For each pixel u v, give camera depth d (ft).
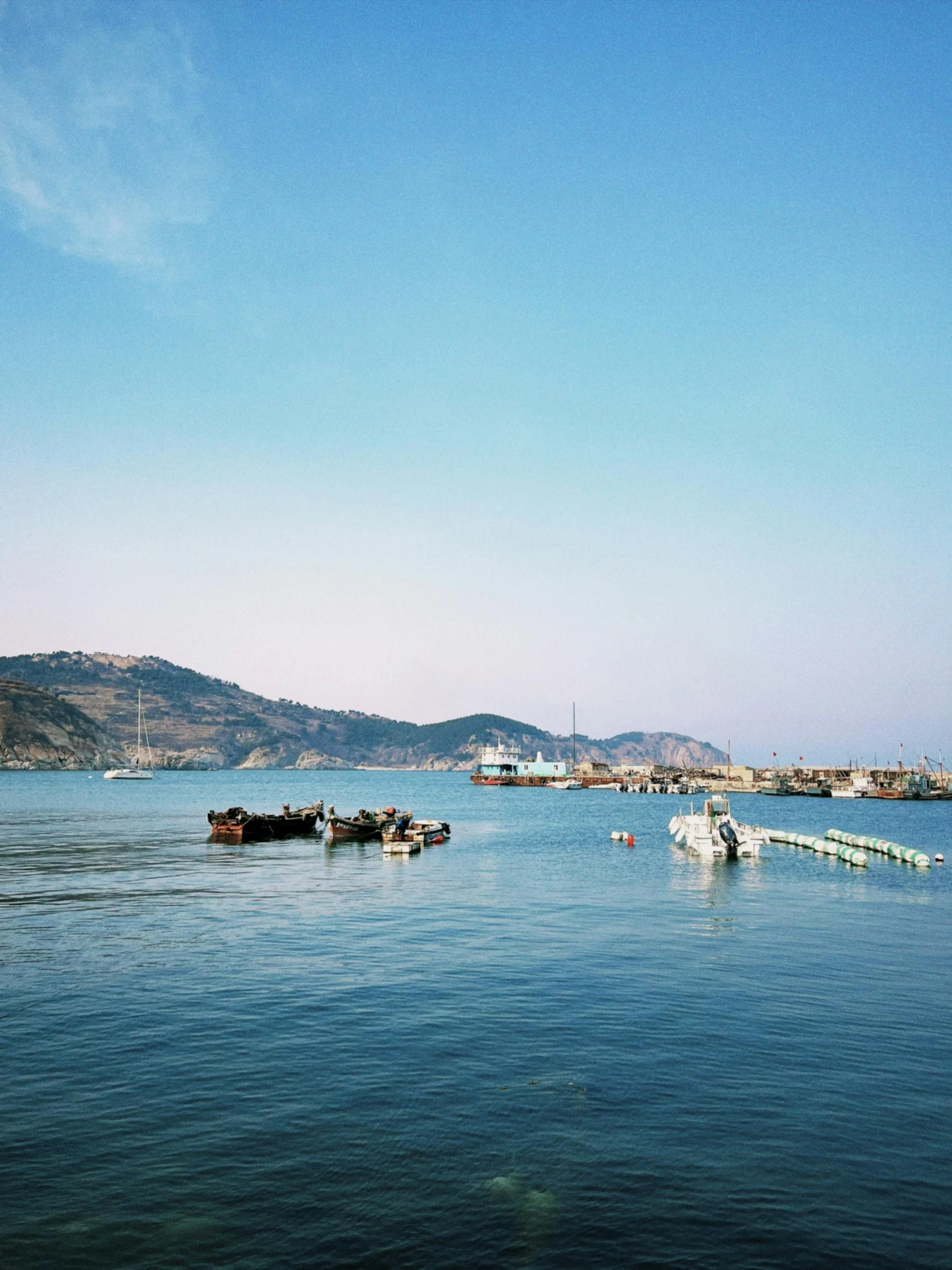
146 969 95.55
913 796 616.39
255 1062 66.49
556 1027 75.36
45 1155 51.34
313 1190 47.70
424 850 235.81
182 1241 42.75
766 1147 53.21
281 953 103.91
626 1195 47.55
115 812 393.09
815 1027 75.92
